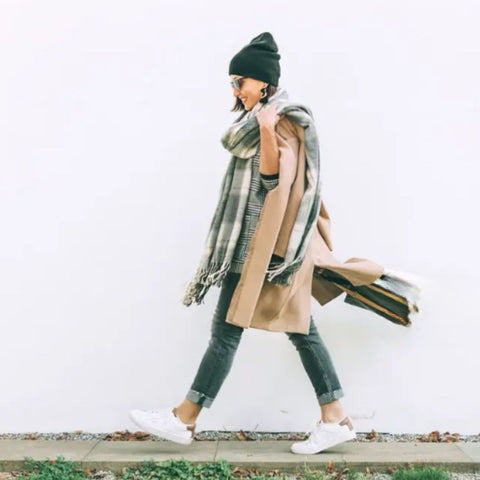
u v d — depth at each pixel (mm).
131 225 4270
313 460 3682
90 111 4273
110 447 3953
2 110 4273
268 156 3602
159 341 4285
